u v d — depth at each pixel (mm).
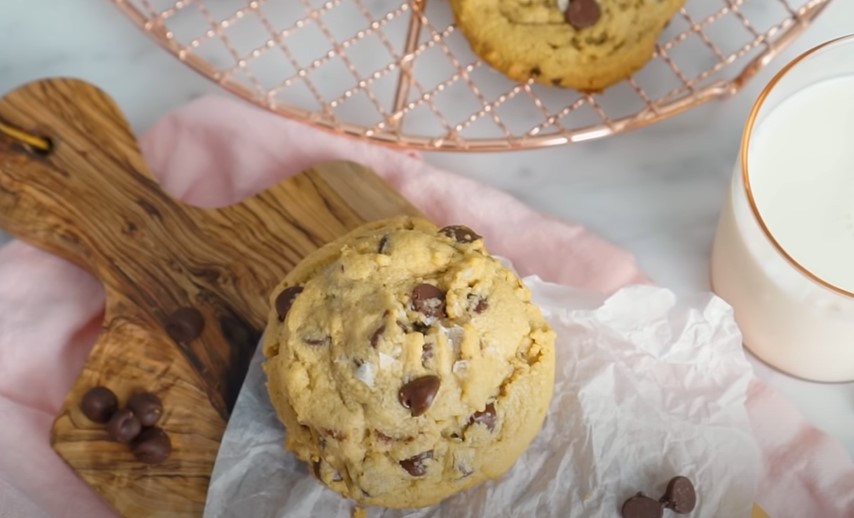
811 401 439
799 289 390
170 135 468
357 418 380
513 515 404
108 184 448
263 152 461
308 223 442
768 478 422
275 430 412
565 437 409
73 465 416
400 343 375
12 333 447
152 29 434
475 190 450
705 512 406
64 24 485
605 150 464
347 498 404
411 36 451
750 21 464
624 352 415
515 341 387
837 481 419
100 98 456
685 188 459
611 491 406
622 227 458
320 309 387
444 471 385
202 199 468
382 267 387
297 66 444
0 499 423
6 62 483
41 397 445
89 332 453
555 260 447
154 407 417
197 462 417
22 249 455
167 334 429
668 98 443
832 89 410
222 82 435
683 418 410
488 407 382
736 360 413
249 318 433
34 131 453
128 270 438
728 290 426
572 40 437
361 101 471
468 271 385
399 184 452
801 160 406
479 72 470
